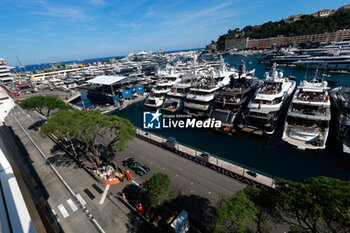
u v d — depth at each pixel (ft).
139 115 184.44
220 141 121.19
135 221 55.77
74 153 94.89
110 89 251.19
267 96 124.36
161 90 202.69
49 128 69.97
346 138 96.48
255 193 40.91
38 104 131.95
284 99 138.62
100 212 59.82
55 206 63.36
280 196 34.27
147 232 52.11
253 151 107.76
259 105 122.21
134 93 243.40
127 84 266.36
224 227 36.70
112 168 81.51
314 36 599.16
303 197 32.19
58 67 636.48
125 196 65.16
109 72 452.35
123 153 97.76
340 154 95.40
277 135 119.24
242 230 34.73
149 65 486.79
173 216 54.08
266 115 122.62
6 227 19.40
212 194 66.28
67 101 235.20
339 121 102.37
